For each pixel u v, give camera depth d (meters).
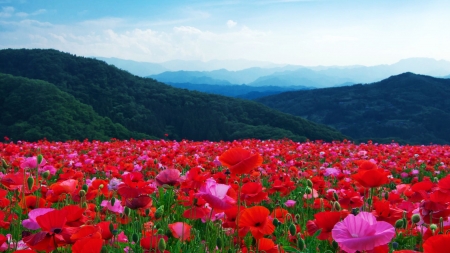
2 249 2.96
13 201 4.26
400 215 3.21
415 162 12.05
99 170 8.36
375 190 5.32
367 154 13.45
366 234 2.07
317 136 97.94
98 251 2.12
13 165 6.91
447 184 3.06
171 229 3.36
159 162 8.52
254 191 3.78
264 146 15.94
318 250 3.50
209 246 3.45
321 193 5.74
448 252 1.67
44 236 2.34
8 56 151.62
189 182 4.05
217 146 15.95
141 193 3.69
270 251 2.87
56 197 3.83
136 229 3.78
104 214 4.30
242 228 2.99
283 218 3.96
